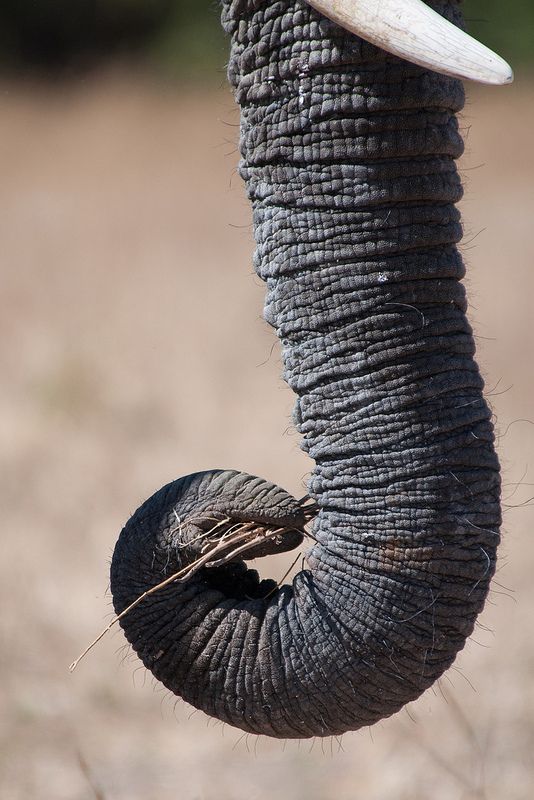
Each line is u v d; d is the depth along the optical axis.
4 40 119.50
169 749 22.05
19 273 58.66
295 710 10.73
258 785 20.78
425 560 10.44
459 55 9.57
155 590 10.95
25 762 21.47
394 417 10.46
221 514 10.91
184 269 59.50
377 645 10.53
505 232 64.69
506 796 19.45
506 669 22.94
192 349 45.34
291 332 10.71
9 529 28.44
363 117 10.47
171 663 10.96
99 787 19.22
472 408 10.55
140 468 33.03
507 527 28.02
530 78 106.00
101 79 116.38
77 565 26.92
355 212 10.53
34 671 23.73
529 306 48.91
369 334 10.50
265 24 10.67
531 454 32.75
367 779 20.58
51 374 40.12
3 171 88.44
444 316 10.59
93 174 87.75
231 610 10.84
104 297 53.69
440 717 21.73
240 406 38.53
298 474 32.09
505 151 86.00
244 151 10.97
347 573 10.55
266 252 10.83
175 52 120.19
